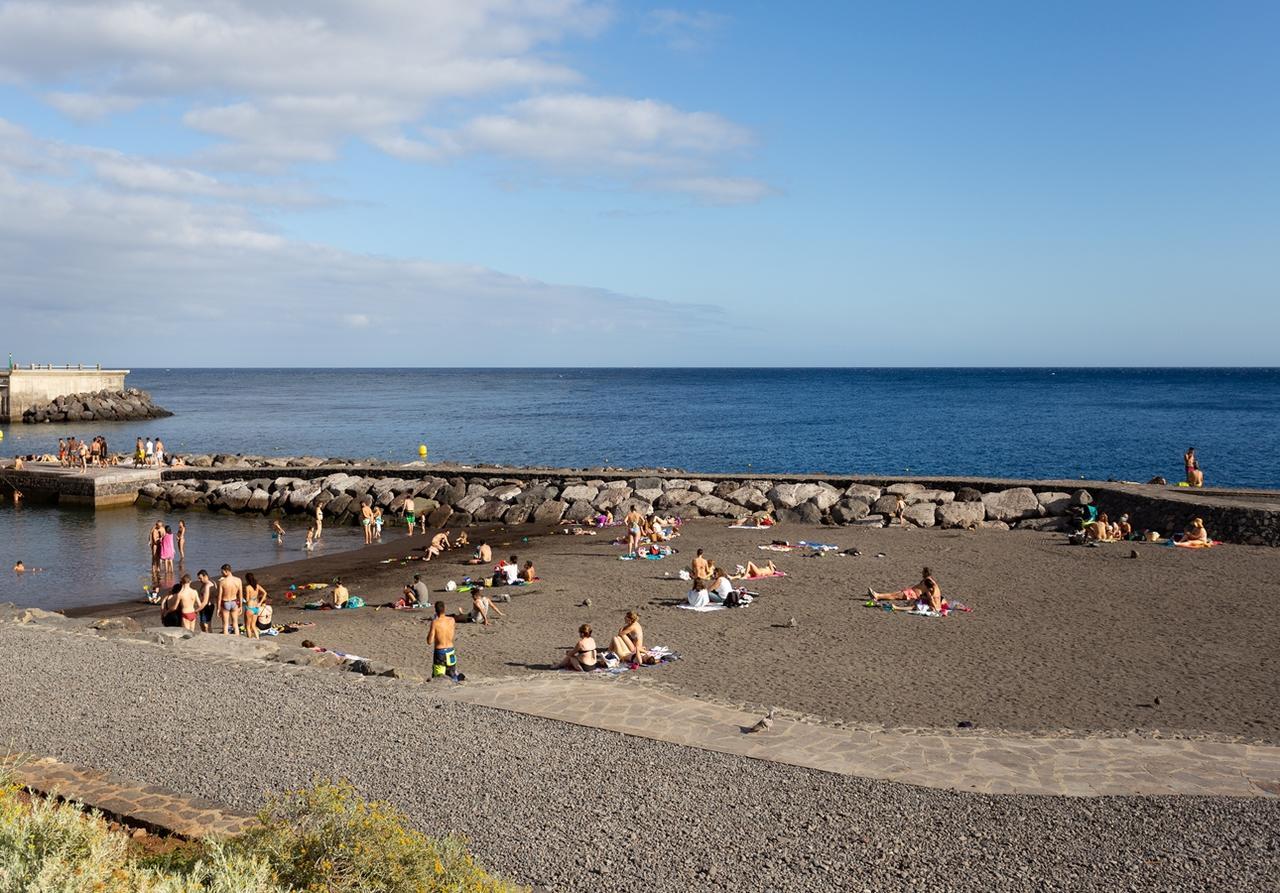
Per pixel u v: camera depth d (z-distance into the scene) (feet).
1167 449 249.96
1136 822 33.83
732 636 68.18
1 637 57.52
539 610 78.95
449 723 43.39
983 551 100.99
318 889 23.22
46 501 161.07
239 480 163.32
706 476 143.64
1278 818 34.19
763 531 117.80
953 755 40.83
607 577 92.38
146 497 161.48
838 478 137.80
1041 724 48.55
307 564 107.96
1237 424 331.57
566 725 43.60
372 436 311.06
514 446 276.82
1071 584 83.87
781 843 31.96
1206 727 48.11
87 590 95.71
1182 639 65.82
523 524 134.00
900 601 78.79
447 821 33.04
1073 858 31.07
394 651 66.44
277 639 69.56
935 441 279.08
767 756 40.11
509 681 51.80
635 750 40.50
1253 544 99.96
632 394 647.97
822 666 59.98
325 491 152.25
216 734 41.01
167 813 31.83
